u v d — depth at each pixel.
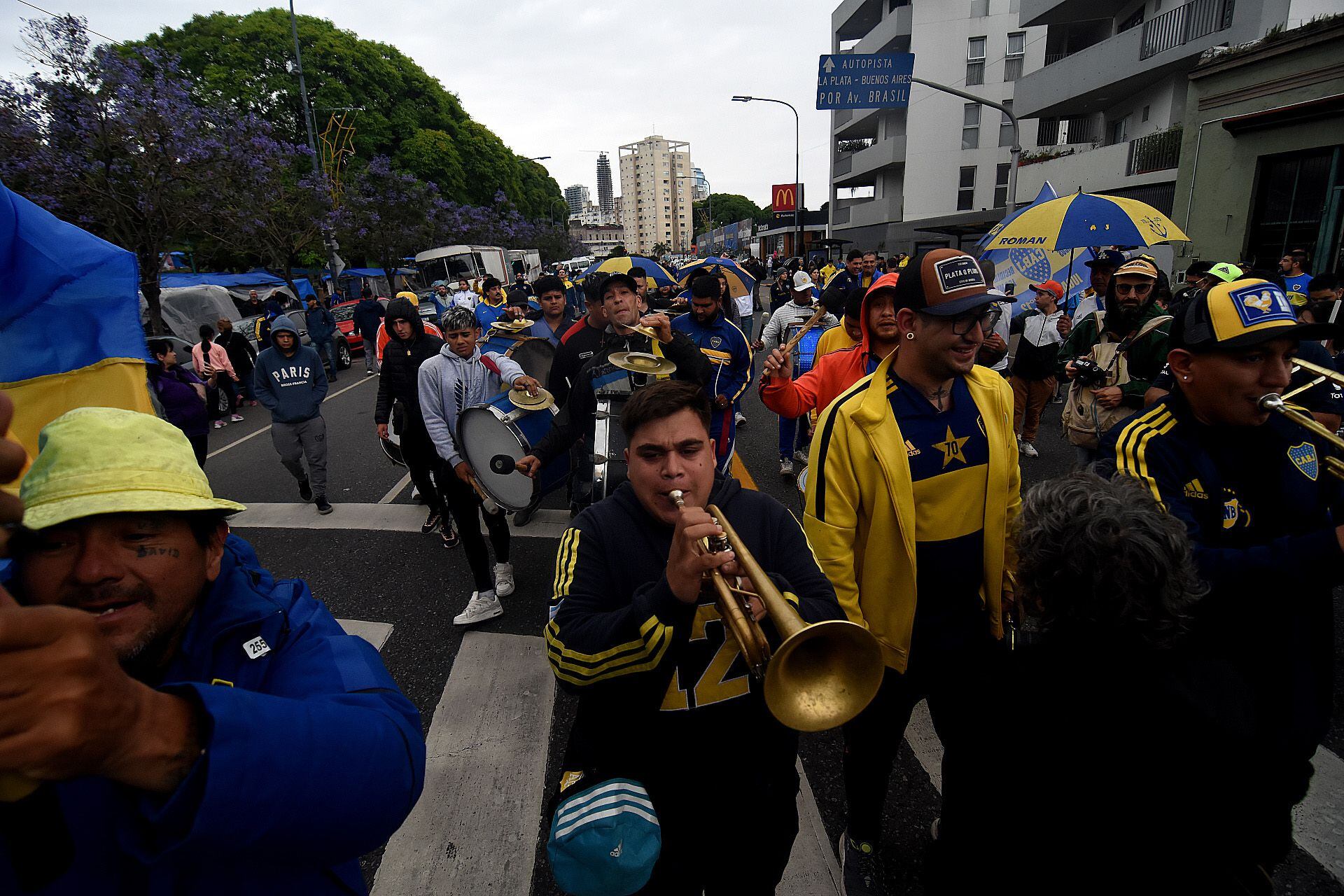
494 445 3.66
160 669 1.03
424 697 3.29
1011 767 1.22
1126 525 1.13
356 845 0.94
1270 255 10.78
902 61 13.48
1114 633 1.14
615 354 3.18
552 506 5.76
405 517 5.66
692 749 1.48
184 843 0.76
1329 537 1.42
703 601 1.41
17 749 0.59
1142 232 6.00
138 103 12.23
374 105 34.81
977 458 1.98
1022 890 1.23
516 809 2.59
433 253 30.62
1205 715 1.11
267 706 0.84
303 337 13.89
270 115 30.42
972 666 1.99
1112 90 18.69
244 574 1.15
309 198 19.67
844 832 2.32
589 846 1.34
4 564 1.06
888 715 2.08
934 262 1.85
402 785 1.01
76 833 0.88
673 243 183.38
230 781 0.76
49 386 2.03
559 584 1.49
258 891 0.98
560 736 2.98
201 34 30.41
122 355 2.13
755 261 23.52
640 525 1.54
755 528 1.58
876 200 35.47
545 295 6.05
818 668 1.25
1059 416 8.13
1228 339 1.57
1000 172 29.78
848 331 3.88
